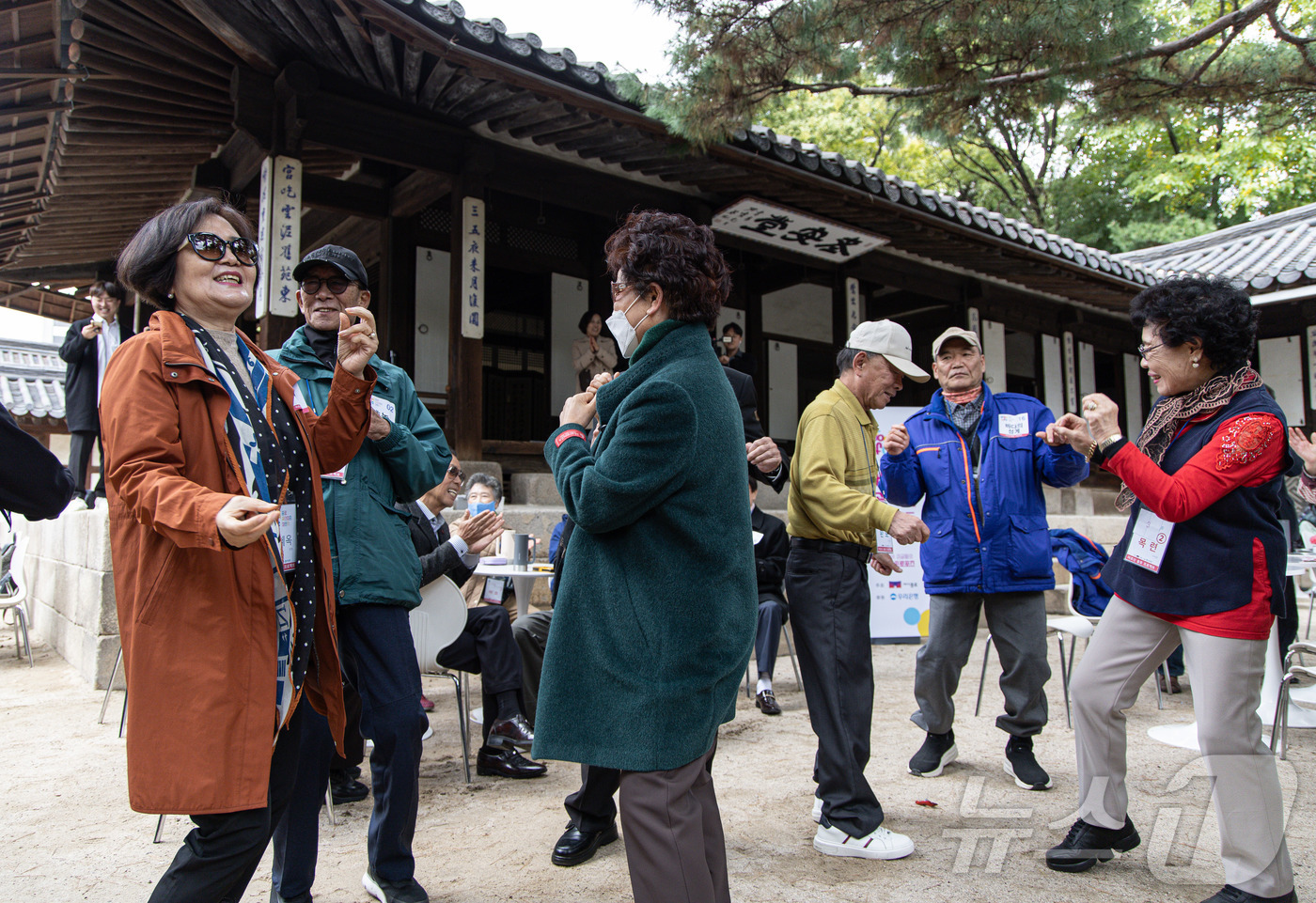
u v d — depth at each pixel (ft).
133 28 15.88
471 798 10.52
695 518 5.45
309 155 23.79
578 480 5.49
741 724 14.28
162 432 4.89
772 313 33.12
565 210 28.50
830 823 8.59
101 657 15.94
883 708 15.25
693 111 16.43
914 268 31.78
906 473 11.32
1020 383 39.06
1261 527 7.13
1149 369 7.97
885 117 59.00
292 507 5.87
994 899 7.43
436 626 10.96
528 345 28.04
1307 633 22.62
